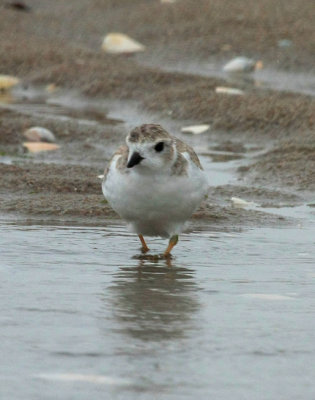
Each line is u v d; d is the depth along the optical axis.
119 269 9.04
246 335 6.75
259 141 17.48
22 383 5.64
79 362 6.05
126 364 6.02
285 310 7.50
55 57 24.11
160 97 20.28
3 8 31.23
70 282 8.39
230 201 13.09
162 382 5.69
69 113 19.84
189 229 11.26
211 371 5.92
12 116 18.75
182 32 27.05
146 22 28.39
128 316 7.21
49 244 10.10
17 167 14.27
